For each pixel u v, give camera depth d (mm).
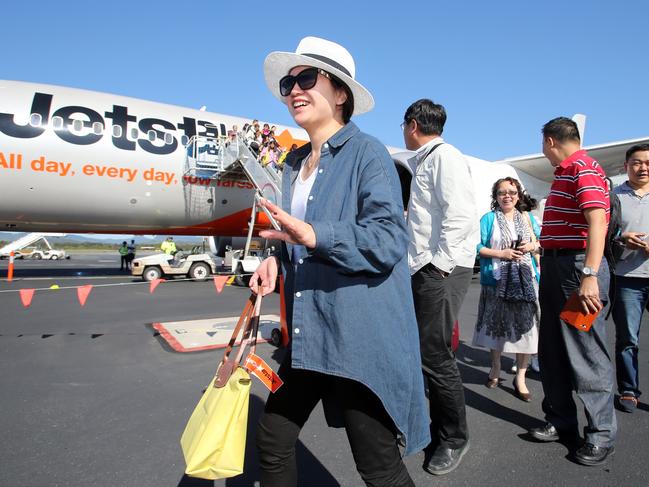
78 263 21078
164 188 10133
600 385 2268
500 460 2285
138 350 4266
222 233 12047
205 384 3338
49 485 1972
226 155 10359
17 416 2715
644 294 2973
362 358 1146
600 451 2217
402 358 1202
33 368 3678
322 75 1344
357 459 1269
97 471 2098
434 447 2395
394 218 1141
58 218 9719
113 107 9805
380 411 1230
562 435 2535
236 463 1204
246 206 11281
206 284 10375
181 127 10453
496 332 3168
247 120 11844
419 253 2377
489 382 3426
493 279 3195
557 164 2463
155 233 11539
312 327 1204
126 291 8797
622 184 3203
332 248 1046
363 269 1104
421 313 2258
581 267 2279
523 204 3365
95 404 2928
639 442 2496
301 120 1364
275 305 7156
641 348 4605
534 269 3211
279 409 1361
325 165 1292
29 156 8641
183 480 2033
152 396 3086
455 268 2246
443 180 2260
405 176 3227
